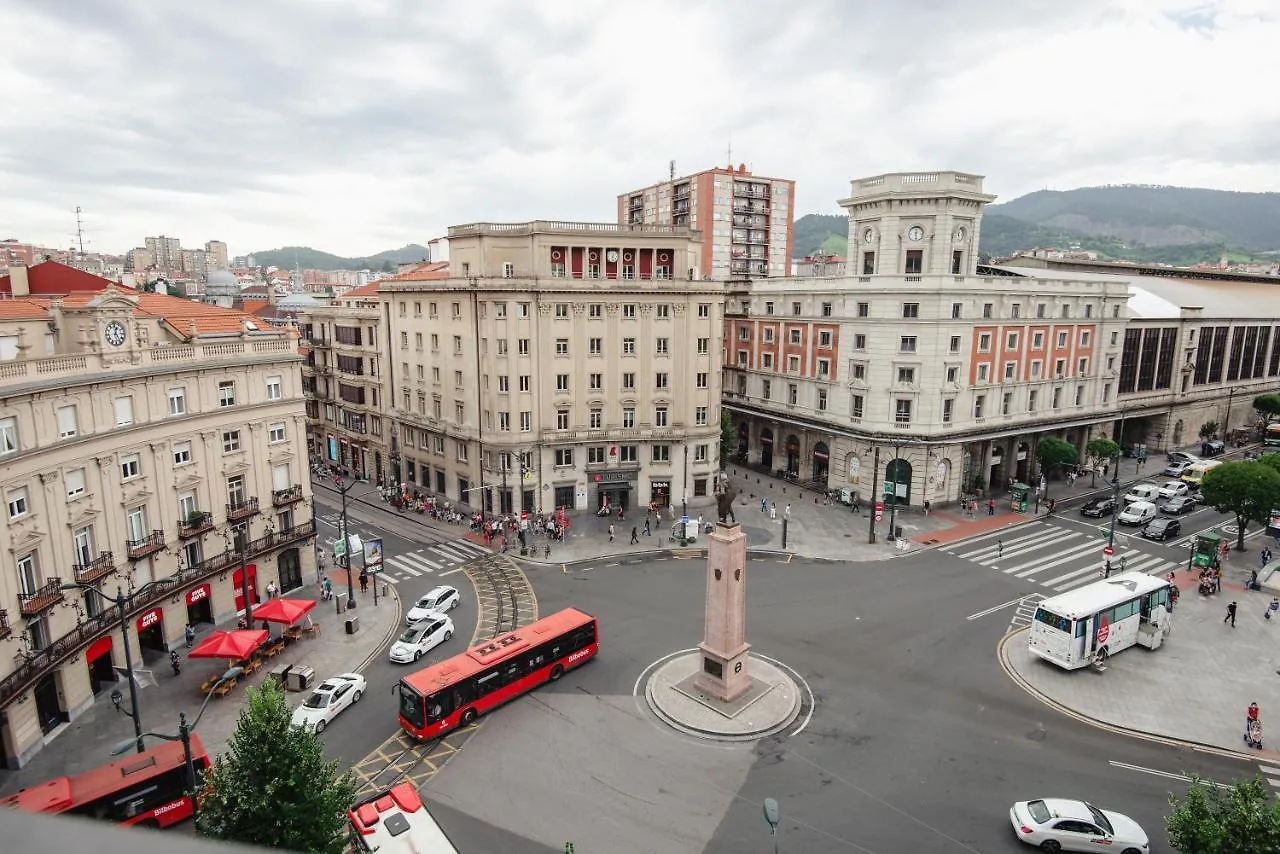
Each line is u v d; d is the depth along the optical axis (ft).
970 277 251.19
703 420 259.39
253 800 84.94
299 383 191.52
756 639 165.58
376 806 98.12
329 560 216.54
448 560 216.33
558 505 252.21
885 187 263.08
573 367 245.24
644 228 246.88
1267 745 129.18
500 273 245.45
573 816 112.47
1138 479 301.22
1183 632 169.89
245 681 150.00
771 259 501.97
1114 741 130.21
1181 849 86.48
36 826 9.11
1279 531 232.12
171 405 160.56
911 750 127.44
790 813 112.68
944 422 256.73
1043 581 197.98
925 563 211.00
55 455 133.90
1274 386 402.93
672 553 219.61
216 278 493.36
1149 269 448.24
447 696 131.23
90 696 140.56
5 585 123.54
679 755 126.31
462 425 253.44
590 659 156.56
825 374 279.28
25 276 203.51
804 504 266.77
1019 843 106.93
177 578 160.15
